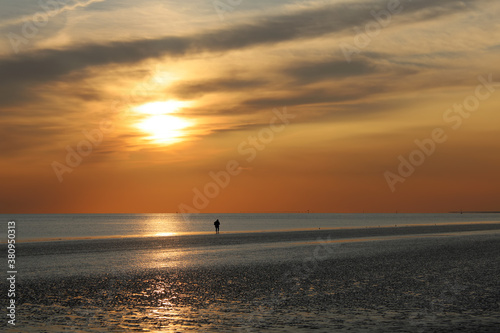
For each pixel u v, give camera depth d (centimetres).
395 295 1988
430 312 1656
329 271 2767
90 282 2381
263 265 3086
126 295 2022
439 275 2556
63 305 1806
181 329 1448
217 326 1483
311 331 1418
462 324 1482
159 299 1931
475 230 8275
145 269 2897
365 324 1493
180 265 3108
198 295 2020
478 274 2581
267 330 1433
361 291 2094
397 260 3319
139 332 1412
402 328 1441
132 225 14062
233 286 2253
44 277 2559
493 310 1681
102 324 1507
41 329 1440
